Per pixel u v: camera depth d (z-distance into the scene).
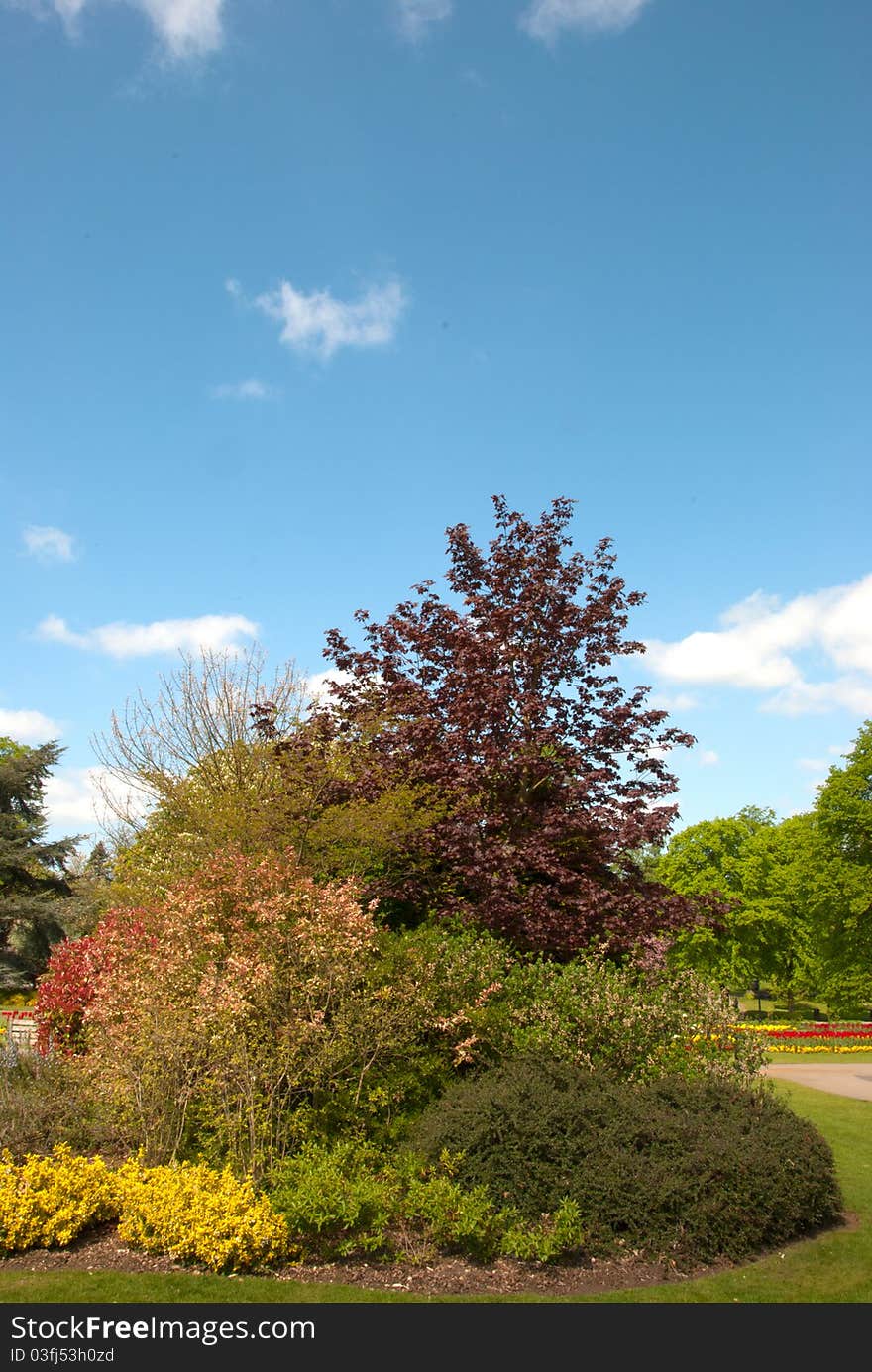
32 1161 6.15
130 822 15.40
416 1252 5.66
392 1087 7.38
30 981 30.75
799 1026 26.00
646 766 10.34
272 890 7.88
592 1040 7.71
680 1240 5.84
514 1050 7.71
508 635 10.52
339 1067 7.29
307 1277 5.34
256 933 7.35
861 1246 6.14
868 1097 13.71
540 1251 5.48
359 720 11.20
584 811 10.02
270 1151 6.46
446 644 10.81
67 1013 9.87
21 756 35.72
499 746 10.17
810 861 28.72
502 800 10.49
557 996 7.93
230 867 8.51
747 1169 6.14
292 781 10.79
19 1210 5.68
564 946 9.16
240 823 10.60
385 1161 6.71
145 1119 7.03
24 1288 5.08
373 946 7.75
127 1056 7.17
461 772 9.81
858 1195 7.52
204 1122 6.99
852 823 27.75
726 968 34.97
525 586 10.88
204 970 7.39
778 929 36.62
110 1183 6.13
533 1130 6.27
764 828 39.34
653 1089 7.12
